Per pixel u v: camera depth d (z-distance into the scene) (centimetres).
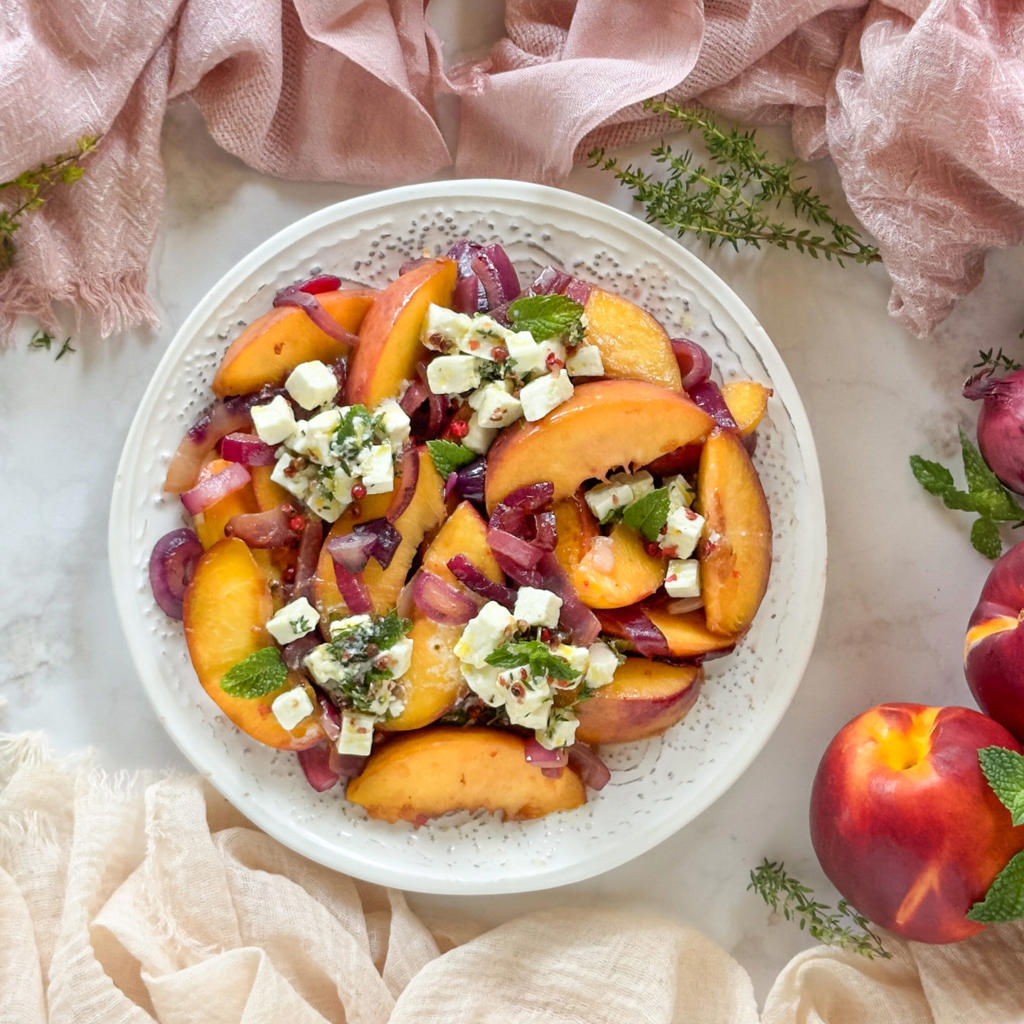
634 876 66
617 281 63
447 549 61
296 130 64
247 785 63
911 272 63
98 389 65
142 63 62
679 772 64
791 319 66
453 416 62
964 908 60
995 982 64
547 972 64
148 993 64
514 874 63
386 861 64
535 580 61
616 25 63
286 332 61
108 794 64
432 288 61
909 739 61
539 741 61
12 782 63
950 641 67
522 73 63
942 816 59
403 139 65
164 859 63
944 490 65
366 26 63
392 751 62
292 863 65
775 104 65
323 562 61
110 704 65
